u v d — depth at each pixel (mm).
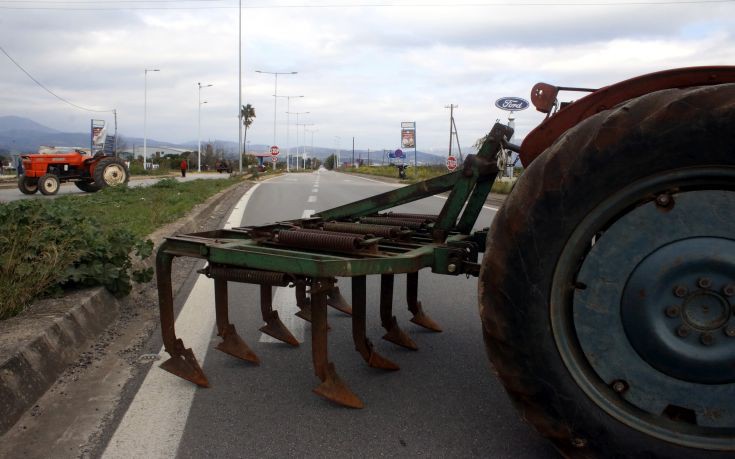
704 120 1996
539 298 2168
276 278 2994
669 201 2084
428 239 3768
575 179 2109
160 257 3389
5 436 2762
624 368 2170
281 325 4156
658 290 2102
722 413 2111
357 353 3951
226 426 2889
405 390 3340
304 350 4012
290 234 3232
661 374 2143
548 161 2156
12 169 55656
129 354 3875
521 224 2162
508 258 2184
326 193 21516
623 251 2135
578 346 2205
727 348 2072
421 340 4242
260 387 3373
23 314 3900
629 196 2105
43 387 3246
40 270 4254
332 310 5047
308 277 3008
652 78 2432
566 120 2646
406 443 2729
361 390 3340
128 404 3127
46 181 20562
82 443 2707
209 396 3242
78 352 3814
